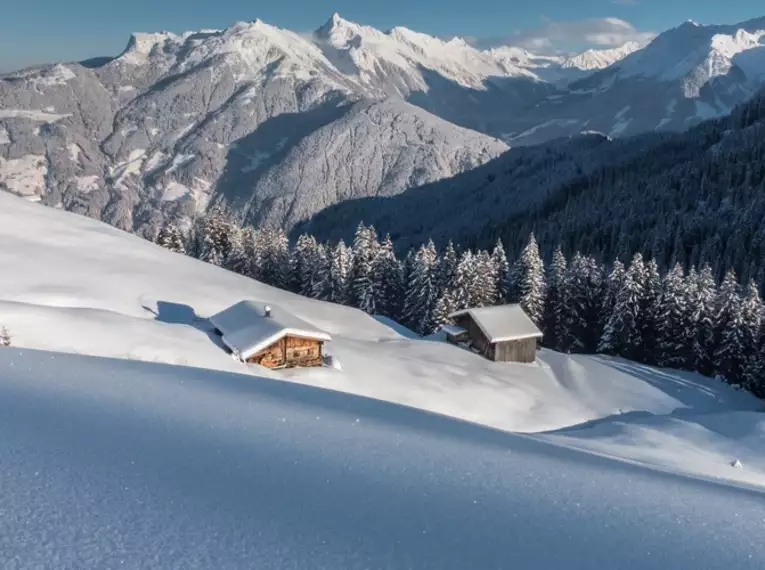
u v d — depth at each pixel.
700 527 6.71
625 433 33.94
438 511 6.25
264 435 8.43
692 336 58.81
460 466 8.02
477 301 63.09
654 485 8.41
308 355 38.00
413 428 10.27
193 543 4.77
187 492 5.85
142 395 10.18
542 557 5.40
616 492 7.73
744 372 55.56
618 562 5.51
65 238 56.22
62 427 7.60
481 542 5.58
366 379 38.19
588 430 35.53
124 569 4.23
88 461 6.38
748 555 6.01
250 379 13.54
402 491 6.75
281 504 5.89
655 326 60.84
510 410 39.56
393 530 5.60
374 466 7.59
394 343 50.94
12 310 33.72
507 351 50.22
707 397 49.50
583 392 46.16
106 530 4.82
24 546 4.39
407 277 78.25
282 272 81.00
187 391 10.91
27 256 49.22
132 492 5.66
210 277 58.12
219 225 88.56
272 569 4.51
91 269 50.53
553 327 67.56
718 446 33.41
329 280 73.81
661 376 52.91
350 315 58.25
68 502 5.25
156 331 36.88
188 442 7.63
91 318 36.09
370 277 72.31
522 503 6.82
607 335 61.22
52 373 11.27
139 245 61.69
